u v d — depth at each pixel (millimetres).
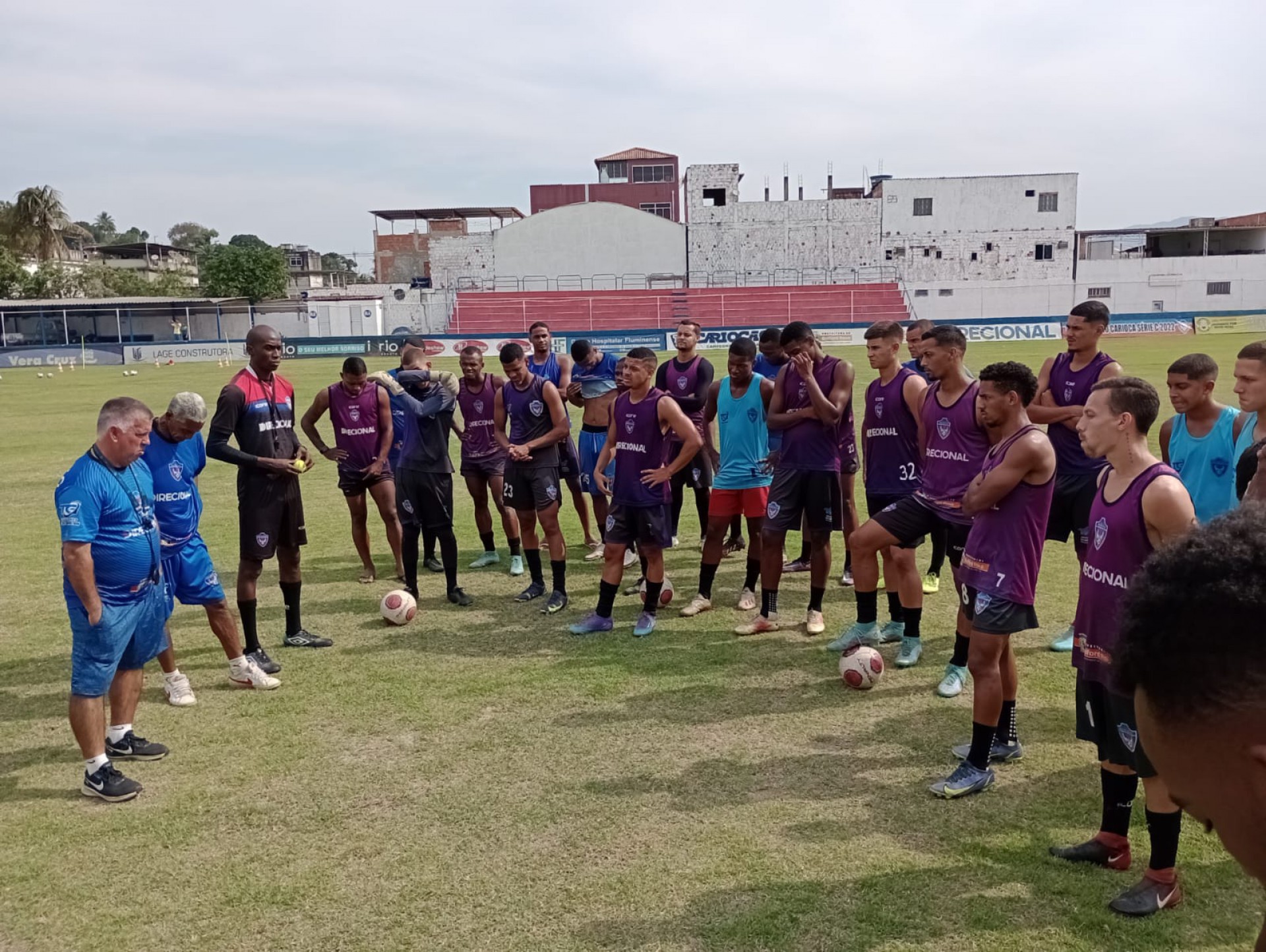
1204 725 907
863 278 57094
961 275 56688
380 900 3438
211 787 4410
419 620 7062
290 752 4770
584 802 4156
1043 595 7281
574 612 7168
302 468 6090
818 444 6258
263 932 3266
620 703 5305
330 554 9305
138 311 50875
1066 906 3287
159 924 3332
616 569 6574
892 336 6227
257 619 7176
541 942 3145
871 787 4254
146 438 4422
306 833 3949
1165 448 5508
